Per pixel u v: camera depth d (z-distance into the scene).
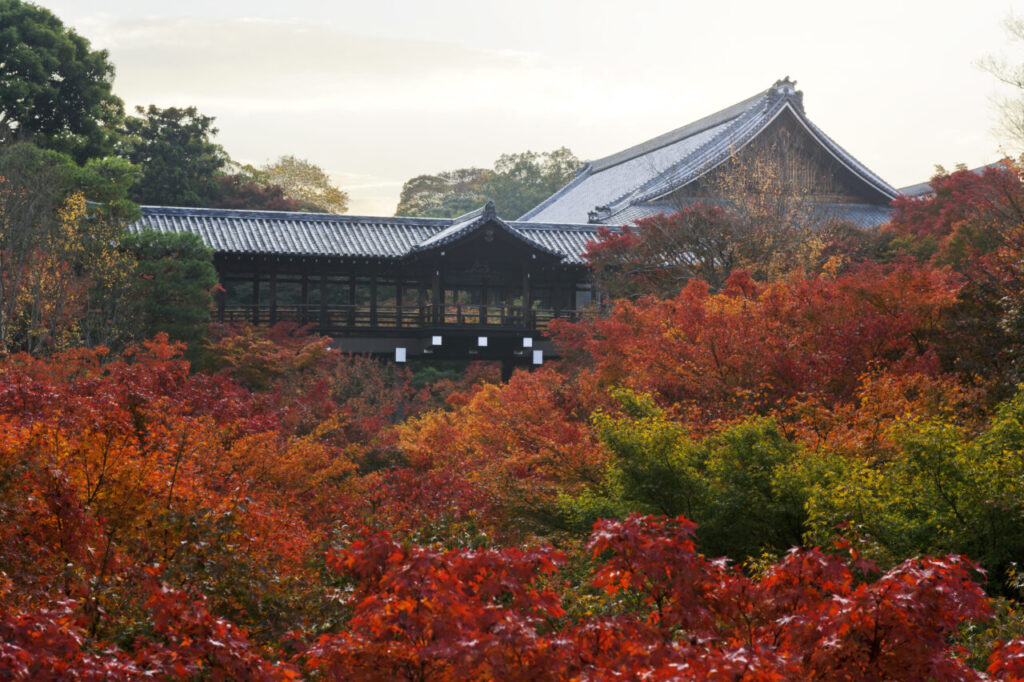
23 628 4.69
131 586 7.29
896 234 36.03
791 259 31.39
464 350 39.56
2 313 27.48
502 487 16.52
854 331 18.08
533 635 4.89
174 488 10.46
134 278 29.81
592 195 62.31
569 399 20.81
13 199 29.44
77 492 9.20
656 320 20.75
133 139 60.19
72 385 13.45
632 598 8.40
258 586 8.11
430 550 5.24
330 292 51.66
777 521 13.12
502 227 37.22
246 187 65.56
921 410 14.93
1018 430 11.73
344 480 18.97
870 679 5.05
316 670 6.02
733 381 18.59
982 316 18.92
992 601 7.71
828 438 14.62
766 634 5.75
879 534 10.95
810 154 49.97
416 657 4.93
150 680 4.97
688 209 33.28
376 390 34.03
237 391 17.89
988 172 28.36
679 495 13.80
